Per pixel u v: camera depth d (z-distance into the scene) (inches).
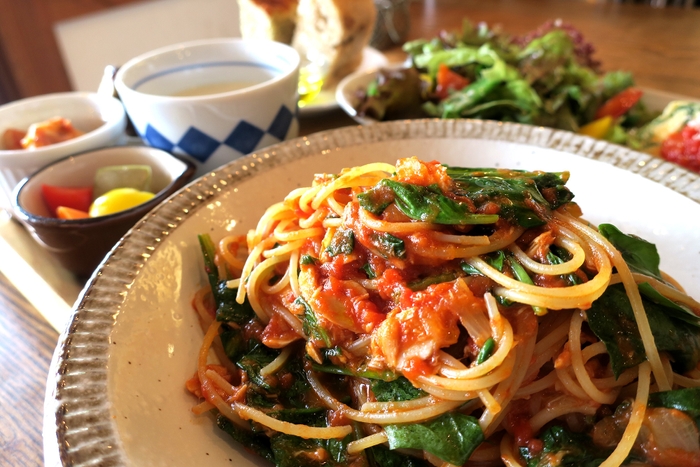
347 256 7.0
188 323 7.4
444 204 6.6
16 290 10.2
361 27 17.0
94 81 27.2
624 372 6.6
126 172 10.8
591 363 6.7
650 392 6.5
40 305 9.5
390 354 6.3
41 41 24.5
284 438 6.6
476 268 6.6
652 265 7.7
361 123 14.0
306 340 7.3
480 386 6.1
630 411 6.3
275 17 17.0
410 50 17.4
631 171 8.9
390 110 14.9
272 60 12.6
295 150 9.7
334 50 16.9
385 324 6.4
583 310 6.4
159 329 6.9
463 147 10.0
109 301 6.6
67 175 10.9
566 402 6.5
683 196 8.2
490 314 6.3
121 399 5.7
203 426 6.6
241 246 8.5
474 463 6.6
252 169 9.2
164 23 28.8
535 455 6.3
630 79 14.9
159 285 7.2
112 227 9.1
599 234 6.8
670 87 16.3
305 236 7.7
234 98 10.5
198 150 11.2
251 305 7.9
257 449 6.7
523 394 6.6
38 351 8.8
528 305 6.5
